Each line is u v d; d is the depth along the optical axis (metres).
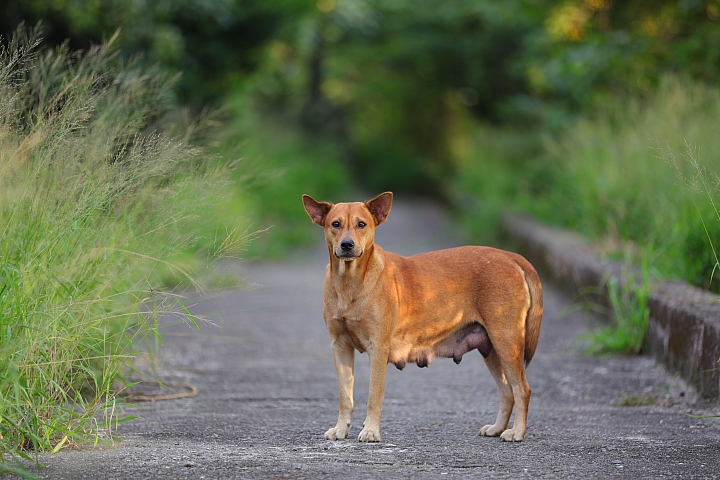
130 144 8.59
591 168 15.30
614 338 10.58
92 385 7.69
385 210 6.82
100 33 14.59
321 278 17.39
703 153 10.87
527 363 7.10
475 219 26.14
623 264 12.55
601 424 7.31
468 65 39.91
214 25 17.70
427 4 38.91
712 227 10.48
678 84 13.33
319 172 34.53
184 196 7.71
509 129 30.53
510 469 5.75
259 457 5.94
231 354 10.51
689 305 9.06
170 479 5.33
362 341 6.68
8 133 6.63
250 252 19.45
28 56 8.04
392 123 59.91
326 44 43.97
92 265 6.85
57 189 6.77
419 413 7.75
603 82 16.97
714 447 6.41
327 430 7.03
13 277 5.97
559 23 19.25
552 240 16.45
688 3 14.76
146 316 7.55
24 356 5.87
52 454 5.98
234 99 20.31
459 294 6.98
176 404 7.93
